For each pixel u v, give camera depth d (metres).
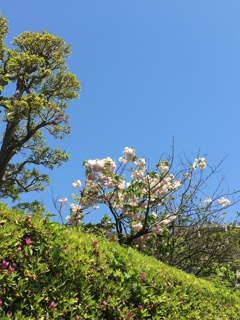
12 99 17.53
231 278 8.38
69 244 3.08
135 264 3.80
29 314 2.50
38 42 18.38
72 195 6.98
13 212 2.84
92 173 7.07
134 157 7.12
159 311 3.69
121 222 7.14
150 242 7.46
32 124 17.31
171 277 4.29
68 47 18.81
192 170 7.74
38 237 2.77
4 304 2.40
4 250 2.46
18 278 2.50
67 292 2.79
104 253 3.41
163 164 7.12
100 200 7.07
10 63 17.47
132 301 3.50
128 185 7.11
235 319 5.15
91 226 6.89
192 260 8.23
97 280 3.13
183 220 7.90
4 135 18.56
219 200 7.85
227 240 8.38
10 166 18.86
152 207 7.42
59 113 16.59
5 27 17.98
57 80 18.31
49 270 2.71
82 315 2.86
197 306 4.46
